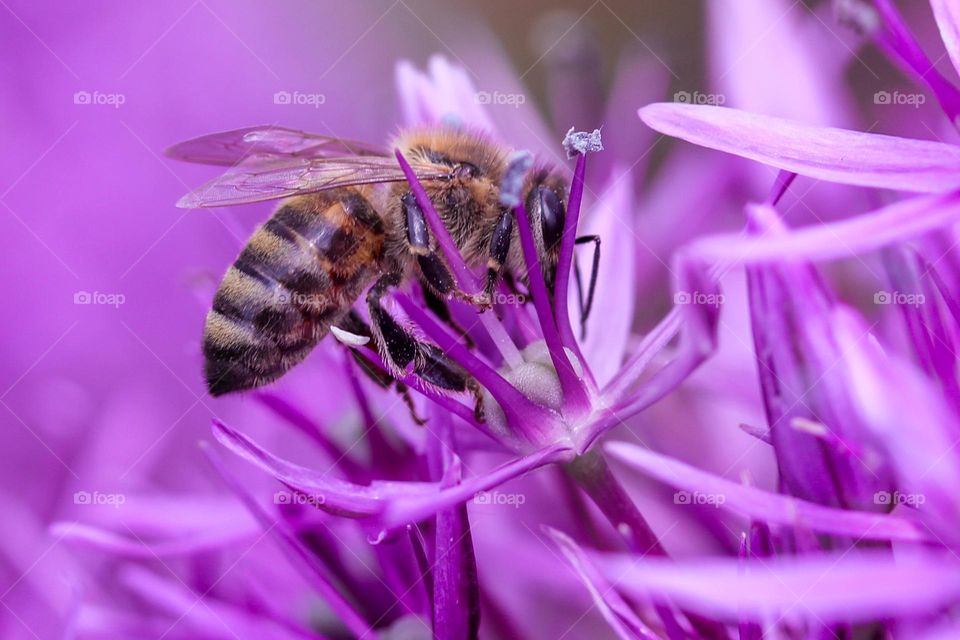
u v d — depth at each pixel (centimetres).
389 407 11
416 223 11
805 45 12
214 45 15
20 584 12
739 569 9
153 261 14
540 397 10
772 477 11
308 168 11
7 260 14
